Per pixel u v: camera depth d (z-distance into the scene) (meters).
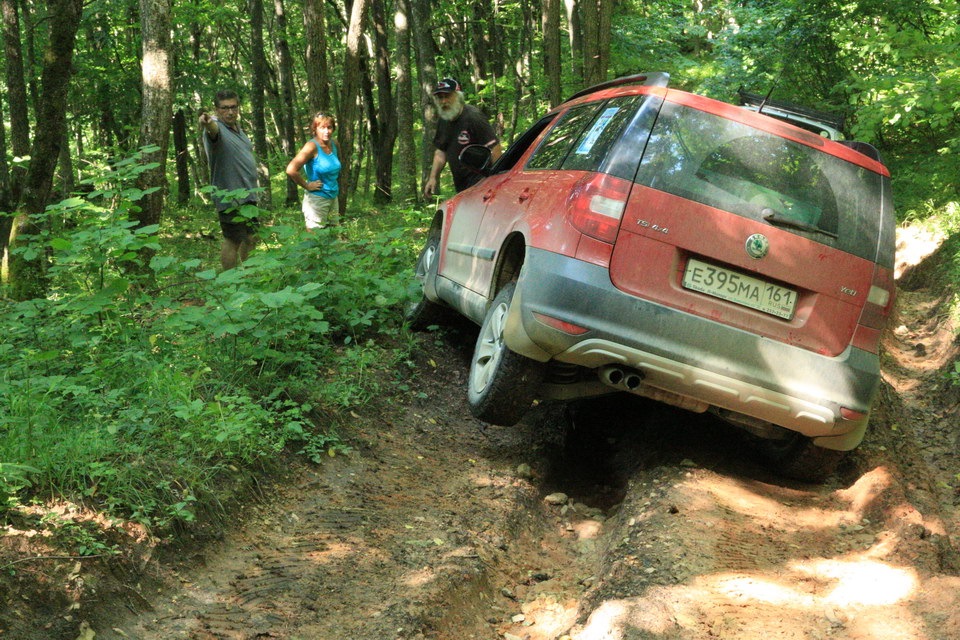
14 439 3.59
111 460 3.79
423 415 5.59
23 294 7.01
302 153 8.20
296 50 27.19
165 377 4.56
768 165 4.31
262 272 6.15
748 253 4.19
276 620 3.22
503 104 21.39
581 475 5.20
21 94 11.29
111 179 5.54
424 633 3.21
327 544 3.85
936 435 6.04
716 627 3.07
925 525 4.05
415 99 29.33
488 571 3.80
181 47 22.47
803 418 4.30
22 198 7.16
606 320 4.16
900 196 14.54
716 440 5.28
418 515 4.23
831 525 4.25
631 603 3.21
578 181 4.37
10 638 2.72
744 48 15.24
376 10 20.27
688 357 4.17
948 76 9.69
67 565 3.08
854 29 10.71
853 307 4.34
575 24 18.12
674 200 4.19
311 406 4.97
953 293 9.27
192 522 3.64
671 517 4.00
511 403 4.62
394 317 6.95
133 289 5.82
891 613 3.18
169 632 3.09
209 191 6.41
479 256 5.46
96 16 18.73
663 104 4.33
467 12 20.44
